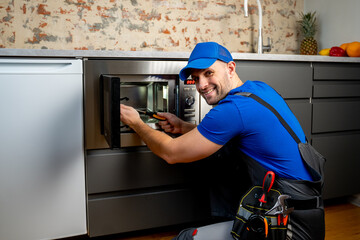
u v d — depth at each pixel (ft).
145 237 6.09
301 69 6.87
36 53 4.99
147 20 7.91
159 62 5.62
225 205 4.77
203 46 4.07
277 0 9.23
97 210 5.57
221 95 4.13
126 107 4.68
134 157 5.68
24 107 5.04
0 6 6.78
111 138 4.06
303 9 9.54
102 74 5.32
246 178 4.01
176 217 6.08
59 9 7.19
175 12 8.16
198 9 8.38
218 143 3.74
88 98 5.30
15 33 6.91
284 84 6.72
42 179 5.24
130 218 5.77
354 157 7.61
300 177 3.66
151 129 4.57
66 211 5.41
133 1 7.75
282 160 3.62
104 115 5.08
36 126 5.13
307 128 7.06
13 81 4.95
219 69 4.00
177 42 8.23
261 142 3.62
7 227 5.15
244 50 8.98
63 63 5.16
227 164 4.49
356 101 7.60
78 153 5.39
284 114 3.82
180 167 5.98
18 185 5.14
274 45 9.29
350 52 7.63
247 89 3.87
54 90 5.15
